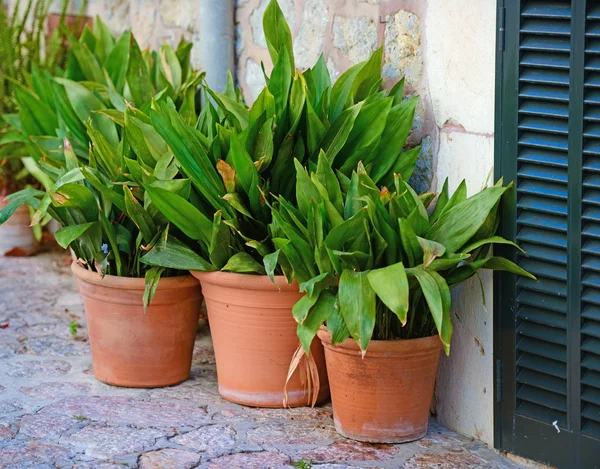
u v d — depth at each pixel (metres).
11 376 2.93
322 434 2.48
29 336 3.35
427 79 2.55
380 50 2.63
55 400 2.71
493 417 2.39
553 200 2.20
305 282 2.26
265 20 2.70
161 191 2.45
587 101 2.08
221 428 2.51
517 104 2.22
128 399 2.73
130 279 2.70
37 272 4.28
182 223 2.54
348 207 2.38
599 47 2.06
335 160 2.61
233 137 2.41
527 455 2.32
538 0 2.17
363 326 2.14
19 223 4.54
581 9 2.07
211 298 2.65
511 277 2.29
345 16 2.91
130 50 3.29
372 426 2.41
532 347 2.27
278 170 2.62
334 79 3.00
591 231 2.12
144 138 2.72
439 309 2.09
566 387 2.21
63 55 4.80
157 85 3.55
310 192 2.40
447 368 2.58
